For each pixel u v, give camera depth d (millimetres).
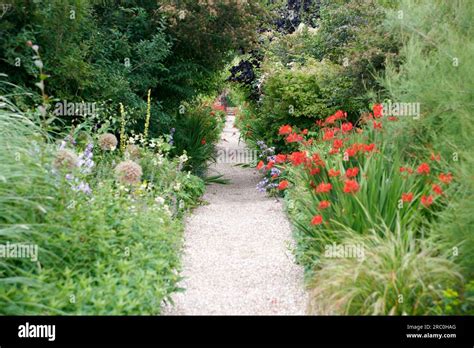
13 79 7797
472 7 6469
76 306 3885
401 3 7625
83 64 8039
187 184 8969
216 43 10891
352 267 4320
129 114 9289
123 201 5664
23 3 7684
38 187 4668
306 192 6582
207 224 7926
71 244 4500
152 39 10273
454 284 4160
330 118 6965
